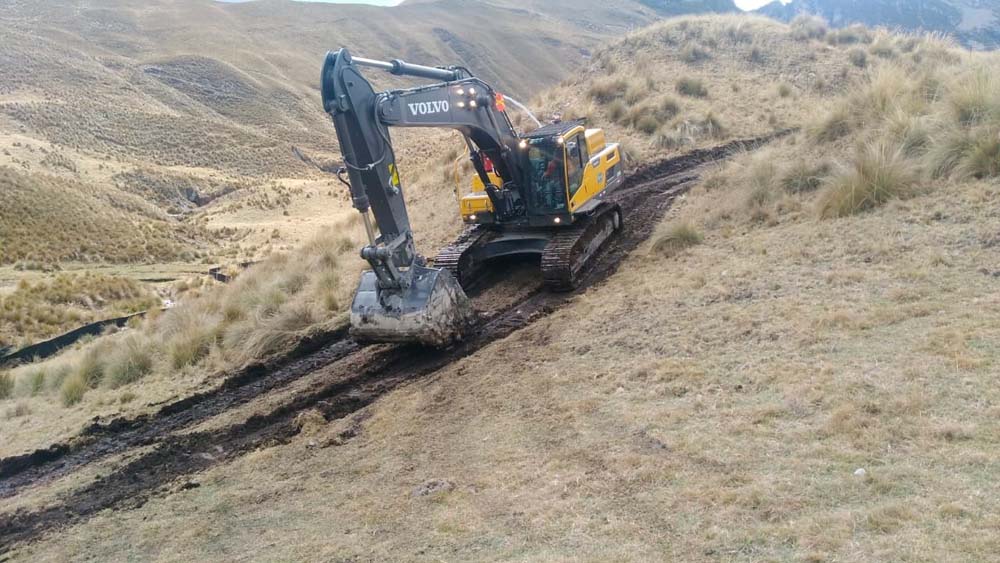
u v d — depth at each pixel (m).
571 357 7.72
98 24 154.62
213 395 9.40
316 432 7.66
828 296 7.39
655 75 21.20
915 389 5.16
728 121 17.80
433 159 23.77
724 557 3.85
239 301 12.58
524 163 10.63
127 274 32.38
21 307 22.62
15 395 11.13
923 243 8.04
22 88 78.94
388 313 8.29
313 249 16.41
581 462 5.40
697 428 5.43
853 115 13.02
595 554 4.14
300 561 4.96
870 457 4.50
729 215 11.27
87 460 8.12
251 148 82.19
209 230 48.41
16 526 6.82
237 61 139.00
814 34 23.72
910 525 3.73
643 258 10.64
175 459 7.77
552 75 192.12
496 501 5.16
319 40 186.25
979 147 9.40
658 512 4.46
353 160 7.49
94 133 71.44
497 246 11.22
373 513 5.48
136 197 53.44
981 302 6.37
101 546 6.09
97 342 14.38
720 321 7.48
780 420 5.26
